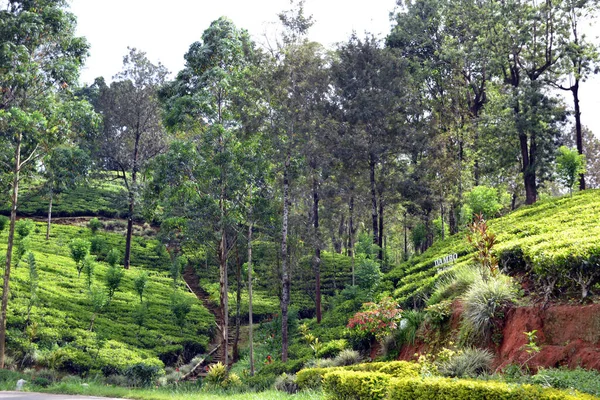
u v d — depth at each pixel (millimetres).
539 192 55625
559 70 44969
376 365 13633
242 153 30766
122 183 83188
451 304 16312
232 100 32750
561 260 12359
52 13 33719
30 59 33312
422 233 48406
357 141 41500
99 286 43500
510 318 13258
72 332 33656
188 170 31609
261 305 47594
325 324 32938
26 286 37781
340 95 44906
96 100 71375
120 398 17891
